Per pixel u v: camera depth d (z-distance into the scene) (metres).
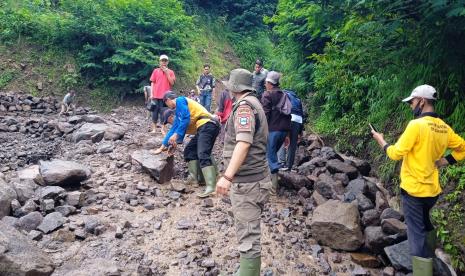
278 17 10.83
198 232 4.38
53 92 13.21
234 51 22.38
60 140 8.11
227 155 3.27
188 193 5.45
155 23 15.31
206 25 22.12
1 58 13.20
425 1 4.32
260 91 7.86
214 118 5.45
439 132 3.38
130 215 4.66
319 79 8.96
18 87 12.74
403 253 3.87
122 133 7.96
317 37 9.86
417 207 3.44
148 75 14.67
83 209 4.64
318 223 4.43
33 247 3.37
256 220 3.15
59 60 14.00
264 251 4.19
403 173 3.52
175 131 5.43
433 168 3.43
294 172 6.29
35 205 4.43
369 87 7.62
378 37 5.54
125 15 14.92
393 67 5.95
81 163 6.23
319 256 4.18
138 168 5.97
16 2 15.05
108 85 14.38
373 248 4.19
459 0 3.69
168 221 4.62
